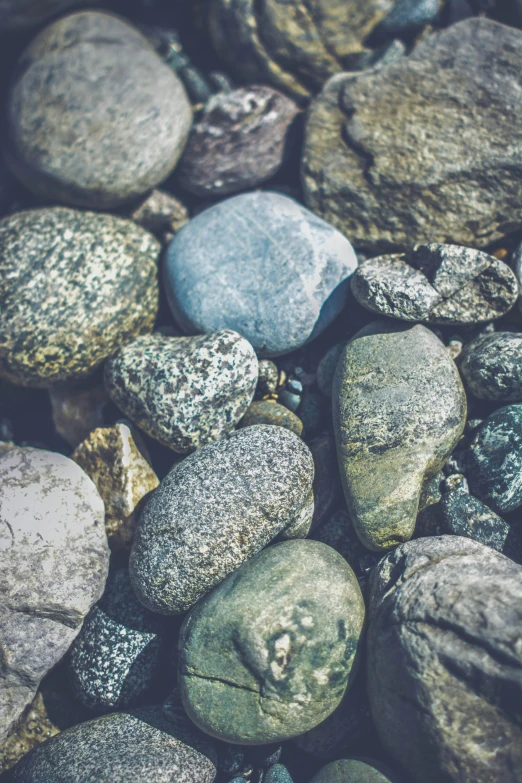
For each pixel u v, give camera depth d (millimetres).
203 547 435
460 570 419
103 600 463
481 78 500
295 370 492
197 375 462
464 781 397
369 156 504
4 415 524
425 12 533
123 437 475
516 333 469
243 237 494
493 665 395
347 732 436
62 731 449
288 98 545
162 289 511
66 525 461
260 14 536
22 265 488
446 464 463
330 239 493
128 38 548
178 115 521
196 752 435
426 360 462
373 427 454
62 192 517
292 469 446
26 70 532
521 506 456
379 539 443
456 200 494
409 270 474
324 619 423
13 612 446
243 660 421
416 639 407
